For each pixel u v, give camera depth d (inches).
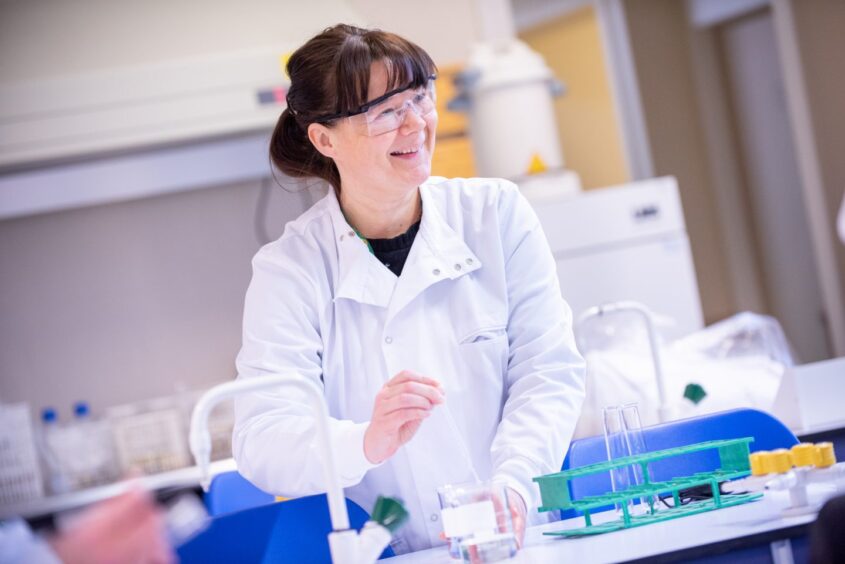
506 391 87.5
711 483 77.5
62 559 55.7
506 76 193.3
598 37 309.9
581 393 85.9
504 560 68.8
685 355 133.4
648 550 63.9
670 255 185.8
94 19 186.4
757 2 295.0
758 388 120.4
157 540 57.2
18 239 190.4
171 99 171.8
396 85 82.2
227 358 195.9
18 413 170.7
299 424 80.7
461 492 69.9
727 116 326.0
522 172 193.8
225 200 195.2
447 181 92.3
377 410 74.5
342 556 68.3
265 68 174.7
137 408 187.8
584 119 319.9
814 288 310.0
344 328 87.3
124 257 193.3
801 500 68.5
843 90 263.3
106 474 173.8
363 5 208.2
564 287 180.7
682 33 327.3
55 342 191.8
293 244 89.7
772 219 320.2
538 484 77.2
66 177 184.1
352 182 86.6
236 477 106.7
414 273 86.2
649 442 87.4
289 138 91.1
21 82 171.6
